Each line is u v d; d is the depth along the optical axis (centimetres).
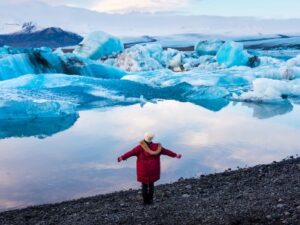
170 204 897
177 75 5509
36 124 2961
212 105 3925
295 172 1198
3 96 3672
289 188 949
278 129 2588
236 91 4653
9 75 4856
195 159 1778
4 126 2897
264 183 1068
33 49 5372
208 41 7662
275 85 4234
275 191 932
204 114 3331
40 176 1595
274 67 6191
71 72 5362
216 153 1908
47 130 2728
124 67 6531
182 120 3016
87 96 4084
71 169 1691
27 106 3291
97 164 1764
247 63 6531
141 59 6594
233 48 6500
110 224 795
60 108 3353
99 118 3178
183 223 757
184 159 1775
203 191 1058
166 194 1049
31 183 1496
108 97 4109
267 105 3931
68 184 1468
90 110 3588
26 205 1240
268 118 3095
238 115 3269
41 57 5241
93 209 980
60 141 2353
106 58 6894
